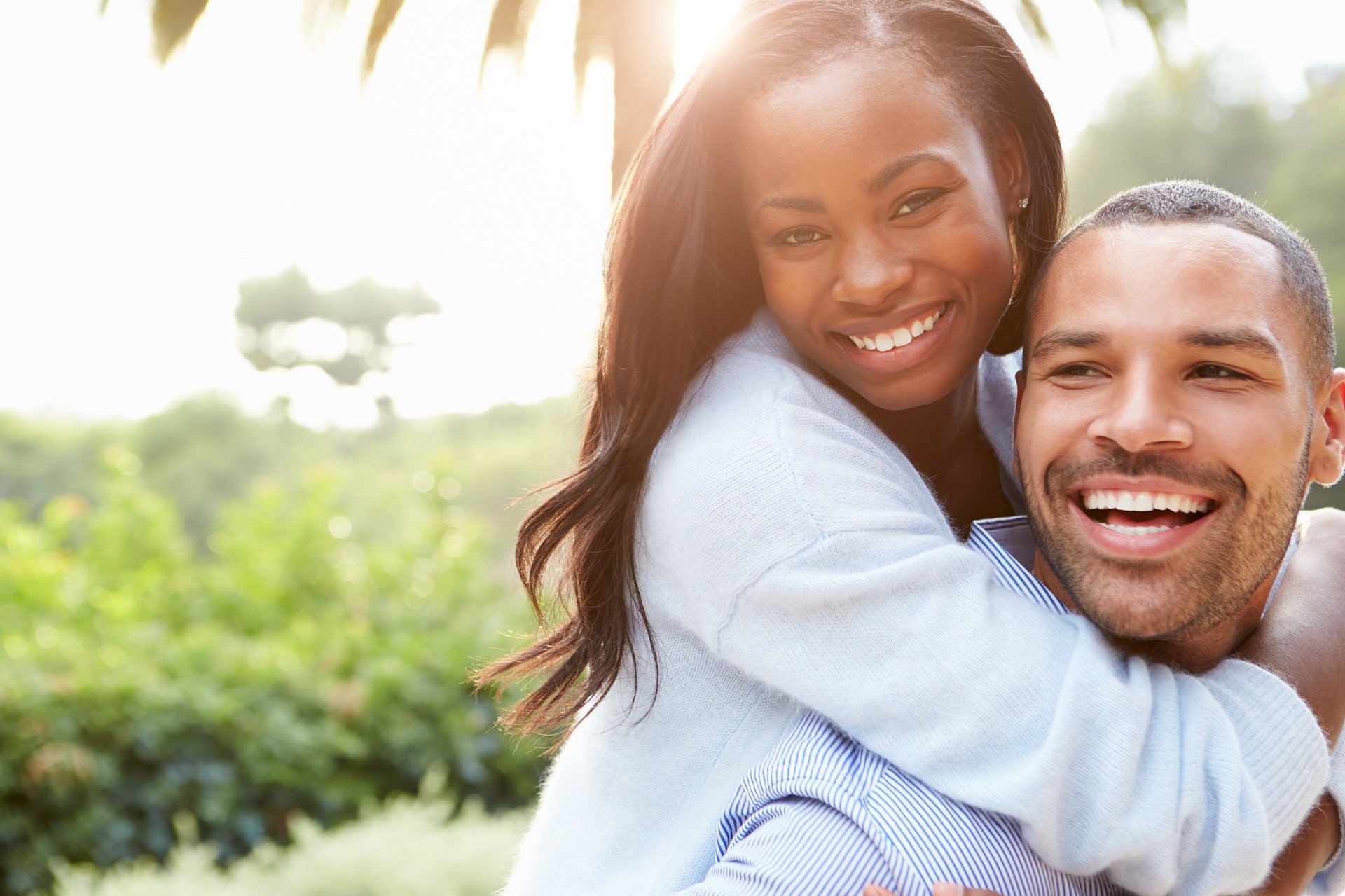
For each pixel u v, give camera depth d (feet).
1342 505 35.94
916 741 3.79
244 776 18.97
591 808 4.67
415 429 86.33
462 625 22.48
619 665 4.55
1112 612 3.81
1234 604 3.80
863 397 4.75
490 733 20.57
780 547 4.04
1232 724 3.79
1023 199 4.90
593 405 5.02
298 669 20.36
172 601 23.75
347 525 26.22
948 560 3.96
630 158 13.12
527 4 17.04
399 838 16.05
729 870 3.95
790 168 4.26
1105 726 3.65
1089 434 3.80
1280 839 3.75
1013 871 3.66
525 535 4.92
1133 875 3.65
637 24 13.07
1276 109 81.05
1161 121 76.23
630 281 4.60
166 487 79.05
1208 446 3.66
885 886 3.70
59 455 78.74
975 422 5.29
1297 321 3.79
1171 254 3.73
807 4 4.37
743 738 4.40
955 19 4.50
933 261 4.30
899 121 4.20
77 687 18.04
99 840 17.72
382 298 131.44
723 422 4.34
